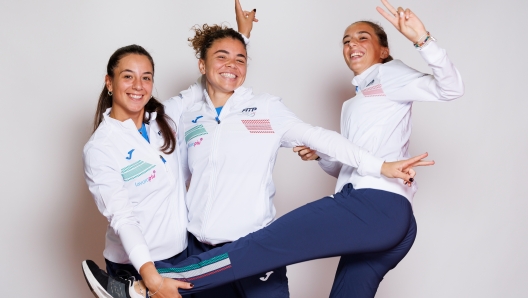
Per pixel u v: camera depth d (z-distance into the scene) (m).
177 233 2.67
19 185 3.84
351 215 2.52
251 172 2.66
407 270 4.09
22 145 3.83
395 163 2.46
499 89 4.05
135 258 2.35
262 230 2.53
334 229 2.50
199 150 2.73
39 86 3.84
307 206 2.59
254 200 2.65
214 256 2.48
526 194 4.09
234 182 2.66
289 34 3.97
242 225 2.63
